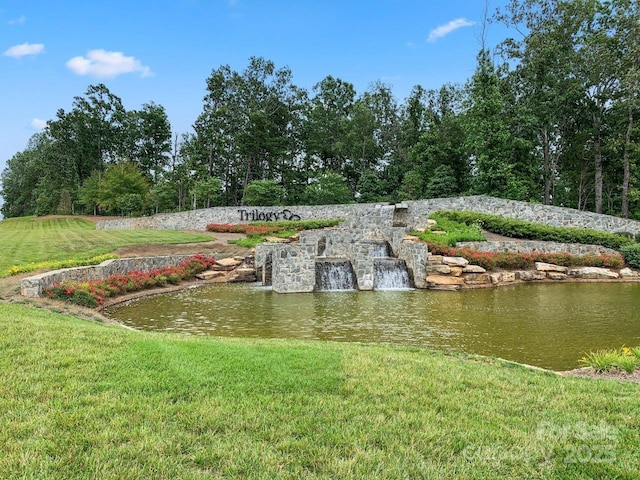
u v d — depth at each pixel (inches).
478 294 730.8
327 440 160.7
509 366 287.9
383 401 200.2
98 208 2229.3
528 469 146.0
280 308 602.9
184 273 824.9
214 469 139.0
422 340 428.8
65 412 172.1
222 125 2057.1
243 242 1075.3
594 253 985.5
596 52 1315.2
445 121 1844.2
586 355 375.9
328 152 2186.3
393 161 2107.5
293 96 2217.0
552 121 1434.5
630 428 179.3
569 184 1742.1
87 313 475.2
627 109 1286.9
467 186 1706.4
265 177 2218.3
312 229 1299.2
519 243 984.9
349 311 581.0
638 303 635.5
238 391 202.7
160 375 216.7
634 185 1438.2
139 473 133.3
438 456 152.5
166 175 2028.8
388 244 1001.5
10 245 858.8
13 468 133.0
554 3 1407.5
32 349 247.0
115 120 2455.7
